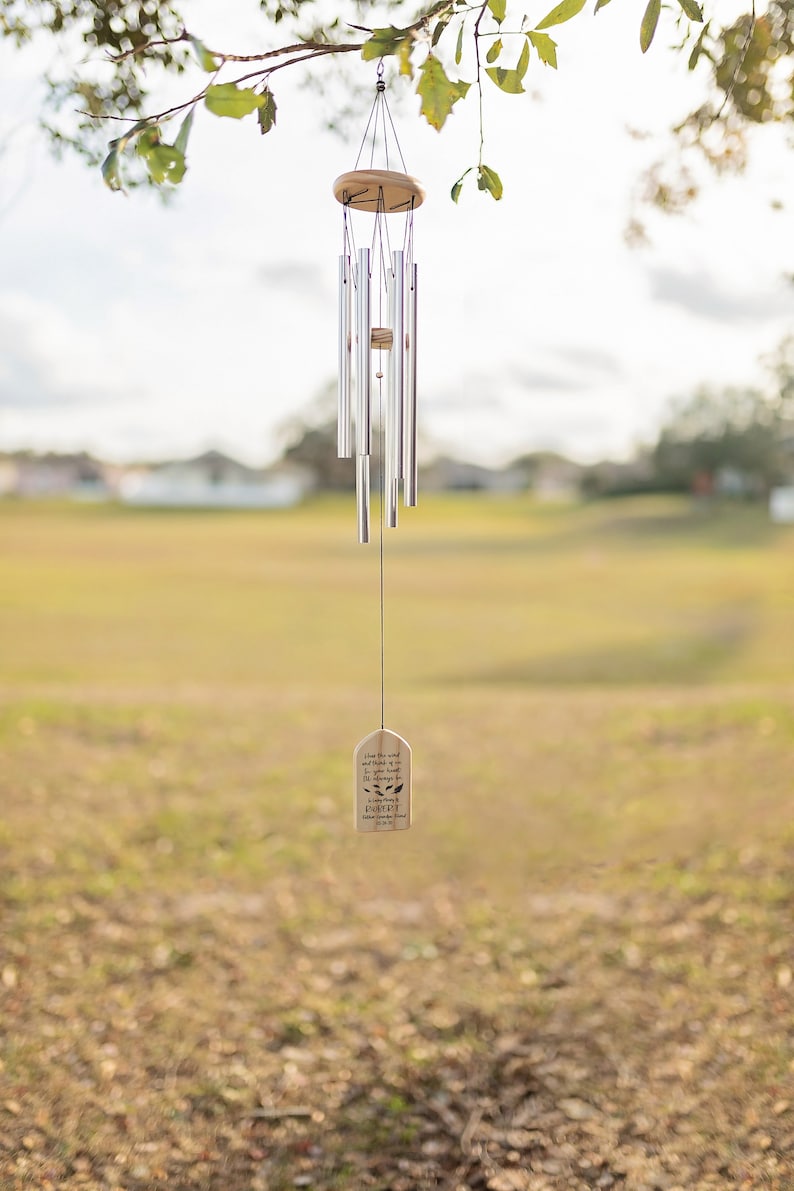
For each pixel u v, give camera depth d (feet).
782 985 11.82
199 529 59.93
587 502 65.10
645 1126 9.35
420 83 5.90
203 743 22.62
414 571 52.70
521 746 22.74
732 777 20.13
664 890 15.12
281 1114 9.77
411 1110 9.82
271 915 14.69
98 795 19.20
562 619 43.34
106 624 41.22
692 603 45.62
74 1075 10.27
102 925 14.01
